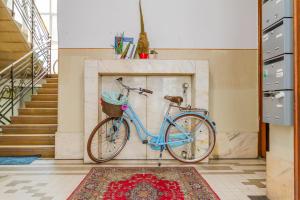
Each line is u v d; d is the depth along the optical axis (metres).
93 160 4.28
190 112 4.40
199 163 4.37
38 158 4.71
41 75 7.66
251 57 4.83
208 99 4.49
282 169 2.53
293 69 2.34
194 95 4.53
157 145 4.31
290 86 2.35
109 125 4.46
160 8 4.75
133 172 3.77
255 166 4.18
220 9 4.80
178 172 3.78
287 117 2.35
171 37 4.75
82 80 4.70
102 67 4.39
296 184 2.28
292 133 2.37
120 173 3.71
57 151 4.65
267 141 2.84
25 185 3.28
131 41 4.61
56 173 3.78
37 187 3.20
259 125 4.82
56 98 6.54
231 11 4.82
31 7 7.79
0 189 3.14
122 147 4.48
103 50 4.71
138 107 4.68
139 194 2.91
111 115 4.24
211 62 4.80
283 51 2.37
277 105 2.49
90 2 4.71
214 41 4.79
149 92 4.46
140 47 4.54
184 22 4.77
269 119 2.67
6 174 3.73
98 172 3.76
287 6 2.35
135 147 4.63
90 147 4.25
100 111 4.57
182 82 4.74
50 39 8.80
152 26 4.73
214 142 4.42
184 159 4.37
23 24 7.27
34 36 7.95
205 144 4.43
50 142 5.04
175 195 2.89
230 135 4.78
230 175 3.68
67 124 4.69
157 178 3.49
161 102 4.70
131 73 4.46
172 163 4.35
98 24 4.71
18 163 4.31
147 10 4.74
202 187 3.14
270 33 2.64
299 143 2.29
